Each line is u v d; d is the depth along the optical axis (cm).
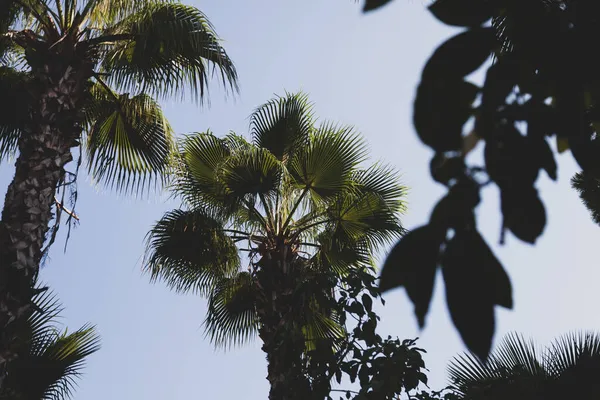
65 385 605
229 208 745
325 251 732
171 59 632
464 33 68
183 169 763
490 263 56
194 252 773
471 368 564
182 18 609
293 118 799
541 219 61
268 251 716
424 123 64
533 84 67
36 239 478
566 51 67
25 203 484
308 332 687
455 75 65
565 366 564
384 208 744
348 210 743
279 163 700
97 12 598
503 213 61
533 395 538
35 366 573
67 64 540
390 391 392
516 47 67
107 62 629
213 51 618
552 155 65
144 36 584
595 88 67
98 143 679
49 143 507
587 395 537
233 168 707
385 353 409
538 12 67
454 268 56
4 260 465
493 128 64
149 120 667
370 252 754
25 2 580
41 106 518
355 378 416
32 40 548
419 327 56
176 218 766
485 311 54
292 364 471
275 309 662
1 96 625
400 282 57
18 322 454
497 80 66
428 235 58
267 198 738
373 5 71
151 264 784
